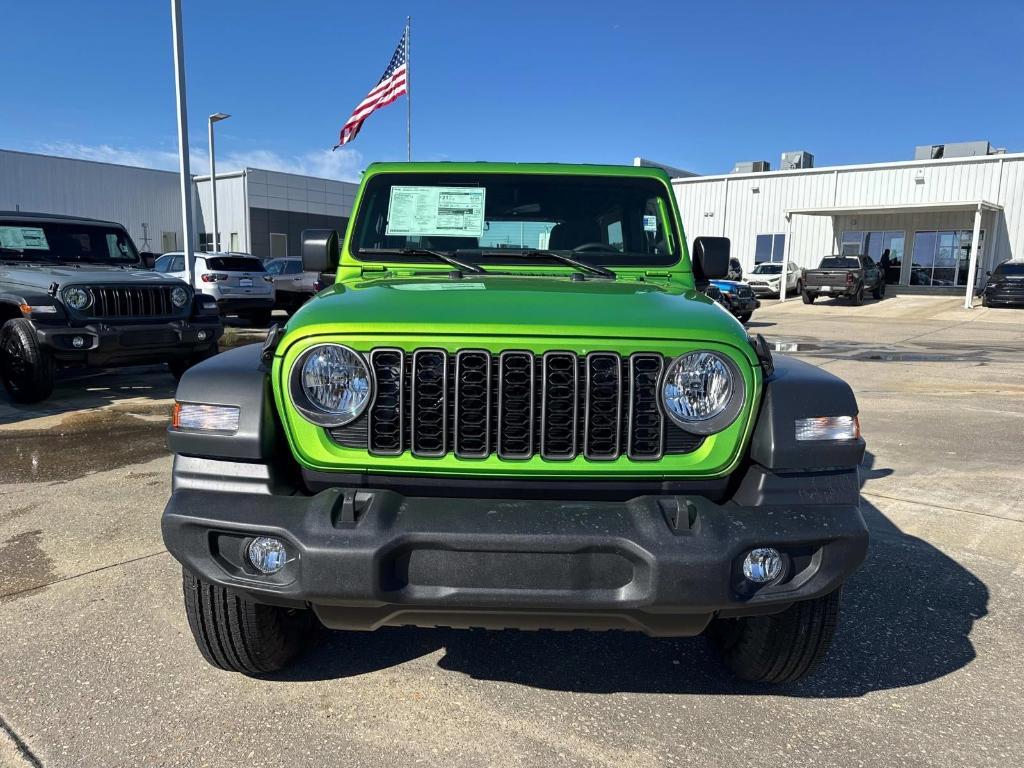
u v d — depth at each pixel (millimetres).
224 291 15648
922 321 22406
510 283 2980
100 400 8391
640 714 2750
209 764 2420
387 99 17688
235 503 2354
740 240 34938
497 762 2457
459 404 2371
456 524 2225
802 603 2637
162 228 37812
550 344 2354
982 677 3020
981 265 29484
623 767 2439
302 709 2738
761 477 2381
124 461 5906
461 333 2357
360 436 2402
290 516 2285
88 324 7754
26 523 4523
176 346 8266
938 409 8570
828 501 2367
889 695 2889
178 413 2461
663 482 2412
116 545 4191
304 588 2215
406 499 2350
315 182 39344
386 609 2279
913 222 30719
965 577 3977
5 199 31953
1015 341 16734
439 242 3613
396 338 2359
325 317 2420
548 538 2197
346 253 3582
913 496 5352
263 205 37219
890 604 3656
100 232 9492
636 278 3516
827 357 13523
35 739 2523
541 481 2406
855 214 31344
